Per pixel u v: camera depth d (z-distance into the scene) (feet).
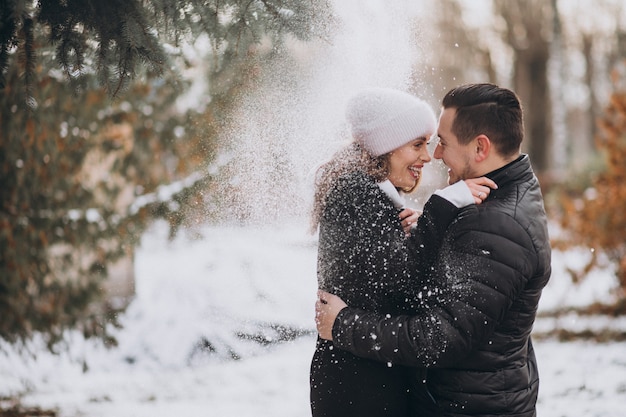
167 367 20.63
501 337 7.34
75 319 19.01
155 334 21.70
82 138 18.72
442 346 7.04
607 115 24.67
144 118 19.34
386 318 7.32
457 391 7.39
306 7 9.82
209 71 14.05
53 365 20.97
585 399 15.89
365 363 7.72
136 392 18.10
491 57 75.97
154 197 18.94
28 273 18.19
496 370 7.35
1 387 18.84
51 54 10.59
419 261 7.48
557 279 31.48
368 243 7.59
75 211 18.72
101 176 21.93
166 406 16.61
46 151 17.63
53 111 17.01
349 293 7.66
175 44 9.97
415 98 8.29
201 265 22.33
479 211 7.24
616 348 21.33
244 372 19.75
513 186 7.50
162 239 21.08
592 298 28.94
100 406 16.69
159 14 9.60
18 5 8.70
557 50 61.82
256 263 21.80
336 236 7.75
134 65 9.43
